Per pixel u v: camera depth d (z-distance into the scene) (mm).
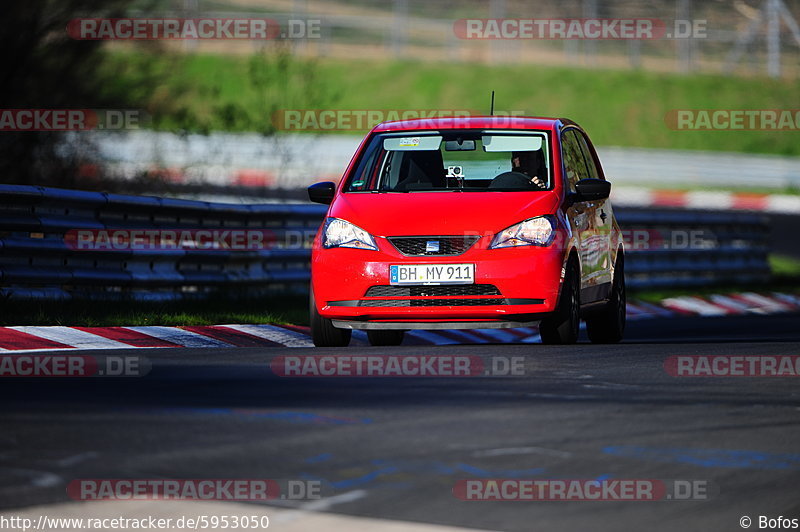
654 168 136875
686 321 52438
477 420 20188
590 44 179250
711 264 70562
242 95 145375
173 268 44469
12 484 15336
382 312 32375
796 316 56188
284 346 37156
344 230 33031
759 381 26188
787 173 140000
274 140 70812
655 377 26422
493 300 32250
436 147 36312
